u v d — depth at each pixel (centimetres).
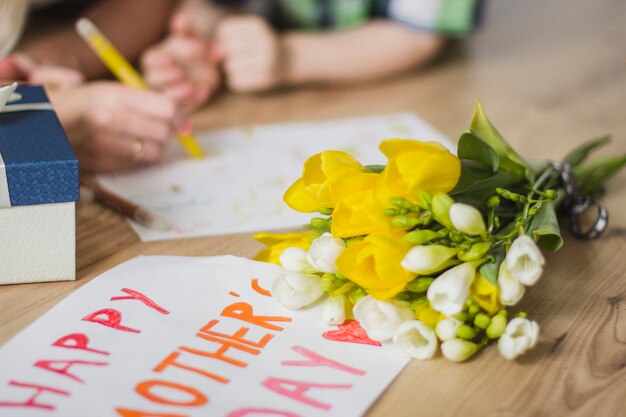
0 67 104
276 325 73
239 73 118
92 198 91
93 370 68
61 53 114
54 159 75
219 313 74
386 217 69
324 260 71
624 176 97
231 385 67
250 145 103
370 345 71
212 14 141
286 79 121
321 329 73
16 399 65
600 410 67
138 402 66
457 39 141
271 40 118
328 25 136
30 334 71
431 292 68
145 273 78
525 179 81
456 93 118
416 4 124
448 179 70
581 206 86
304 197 74
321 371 69
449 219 69
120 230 86
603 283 80
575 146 104
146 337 71
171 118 98
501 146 80
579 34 146
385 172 70
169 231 86
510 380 69
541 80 124
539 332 74
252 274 78
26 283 77
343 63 122
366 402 66
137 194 93
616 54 136
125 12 122
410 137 105
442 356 71
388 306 69
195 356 69
